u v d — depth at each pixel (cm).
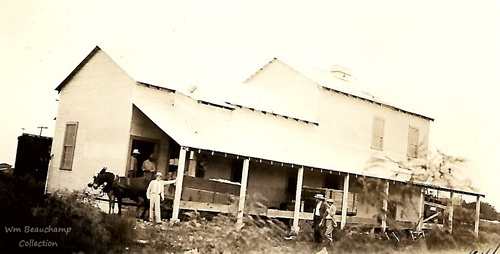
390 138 2033
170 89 1456
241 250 1373
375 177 1809
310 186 1727
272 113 1712
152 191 1272
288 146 1695
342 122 1906
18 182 1196
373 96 2005
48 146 1294
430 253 1861
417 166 2059
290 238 1499
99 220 1149
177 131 1379
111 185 1297
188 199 1341
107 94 1388
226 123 1569
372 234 1716
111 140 1376
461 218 2036
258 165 1606
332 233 1589
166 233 1241
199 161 1463
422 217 1928
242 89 1780
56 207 1142
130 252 1160
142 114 1407
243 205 1426
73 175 1329
